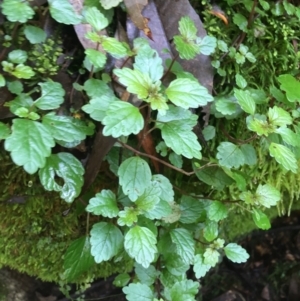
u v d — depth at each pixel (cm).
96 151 25
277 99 28
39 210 30
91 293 43
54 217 30
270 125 24
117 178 29
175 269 28
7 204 29
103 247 24
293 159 24
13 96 24
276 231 52
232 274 51
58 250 32
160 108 21
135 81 21
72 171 24
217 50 28
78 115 25
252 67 30
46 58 25
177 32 27
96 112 22
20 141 20
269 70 30
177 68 26
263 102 28
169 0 27
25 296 40
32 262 32
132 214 24
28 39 23
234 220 38
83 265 26
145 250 23
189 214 27
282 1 31
